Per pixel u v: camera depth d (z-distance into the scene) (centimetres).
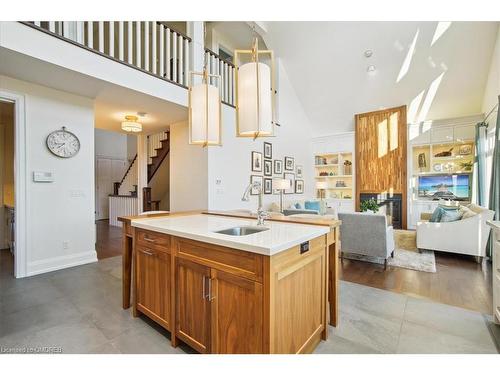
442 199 607
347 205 733
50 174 330
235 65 205
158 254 194
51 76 292
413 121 648
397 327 203
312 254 171
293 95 710
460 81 537
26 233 311
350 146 727
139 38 344
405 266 358
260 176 580
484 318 216
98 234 580
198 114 225
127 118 444
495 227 197
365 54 562
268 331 129
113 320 213
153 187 696
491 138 471
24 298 251
